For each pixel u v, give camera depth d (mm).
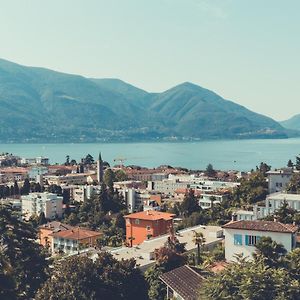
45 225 166750
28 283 72188
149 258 83188
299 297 52906
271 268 58281
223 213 157125
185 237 100188
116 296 64000
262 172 194250
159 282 67250
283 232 73688
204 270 69500
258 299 51875
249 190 176625
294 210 117188
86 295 61469
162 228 142625
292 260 61750
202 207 199375
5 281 54875
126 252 87750
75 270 63656
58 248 146875
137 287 67000
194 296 60625
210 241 95750
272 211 130000
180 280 64312
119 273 65500
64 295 60125
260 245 65312
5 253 70125
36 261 74312
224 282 53781
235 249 77125
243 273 54219
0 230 74188
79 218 196625
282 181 176250
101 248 118000
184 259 75500
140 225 142625
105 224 180875
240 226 76875
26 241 75125
